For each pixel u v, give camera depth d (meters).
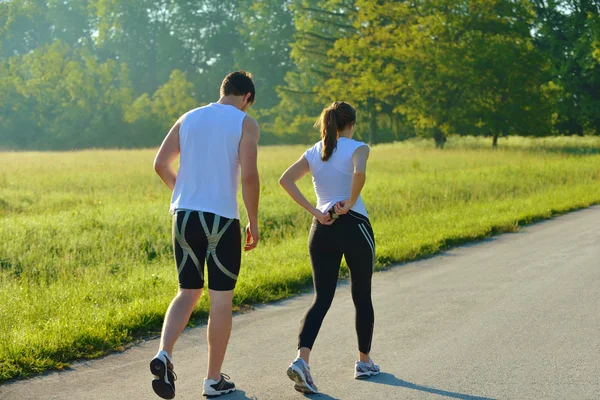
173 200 5.88
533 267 11.88
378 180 27.31
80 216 16.50
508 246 14.55
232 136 5.77
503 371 6.41
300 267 11.42
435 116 63.25
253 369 6.68
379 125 93.62
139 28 123.88
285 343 7.60
